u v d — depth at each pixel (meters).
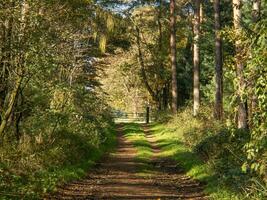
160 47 55.06
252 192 9.97
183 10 52.34
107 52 46.09
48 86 14.86
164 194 14.25
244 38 7.95
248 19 25.14
